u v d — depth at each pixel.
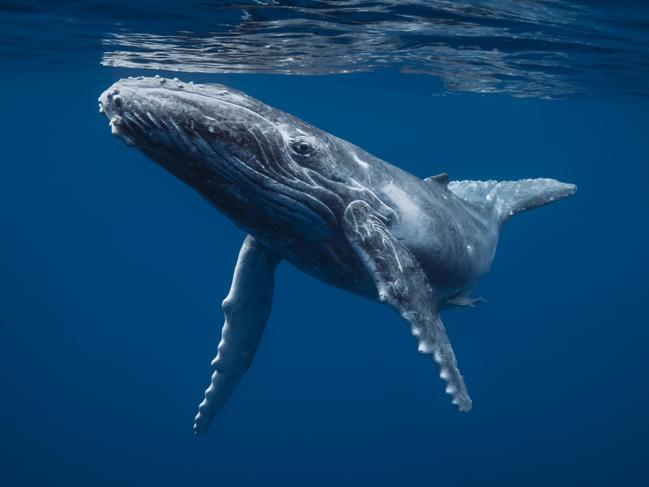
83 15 16.56
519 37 16.39
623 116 38.69
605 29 15.04
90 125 62.97
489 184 11.53
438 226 7.84
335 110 50.47
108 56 23.39
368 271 6.68
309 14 14.60
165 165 6.19
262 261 7.95
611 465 25.14
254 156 6.26
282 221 6.88
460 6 13.54
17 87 39.12
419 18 14.73
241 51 20.00
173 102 5.73
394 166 8.00
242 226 7.13
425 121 53.81
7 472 25.52
